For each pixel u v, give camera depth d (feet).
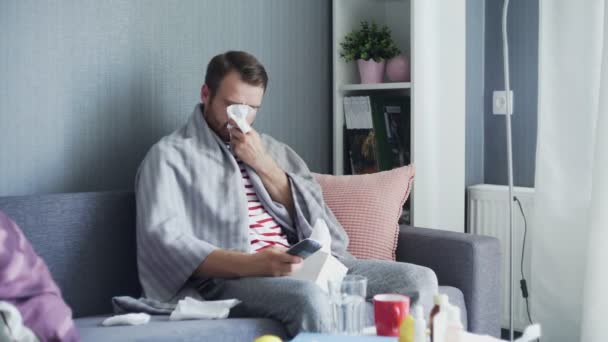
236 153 6.78
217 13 7.93
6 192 6.33
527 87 9.05
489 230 8.96
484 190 8.97
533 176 9.04
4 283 4.35
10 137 6.33
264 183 6.97
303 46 8.89
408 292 5.78
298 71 8.84
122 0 7.08
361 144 8.84
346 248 7.00
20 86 6.38
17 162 6.39
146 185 6.23
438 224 8.70
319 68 9.12
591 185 7.81
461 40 8.88
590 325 7.34
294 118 8.82
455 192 8.92
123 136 7.15
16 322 4.16
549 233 8.09
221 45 7.98
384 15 9.43
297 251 5.46
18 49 6.35
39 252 5.90
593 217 7.32
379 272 6.04
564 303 8.03
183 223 6.20
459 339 4.13
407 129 8.89
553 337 8.13
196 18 7.72
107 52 6.98
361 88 8.78
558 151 8.02
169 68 7.51
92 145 6.91
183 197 6.37
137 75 7.24
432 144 8.55
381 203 7.34
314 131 9.09
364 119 8.79
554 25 8.04
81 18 6.77
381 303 4.49
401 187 7.55
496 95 9.31
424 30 8.36
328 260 5.82
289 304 5.16
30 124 6.45
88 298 6.20
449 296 6.47
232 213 6.40
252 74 6.67
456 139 8.91
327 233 6.30
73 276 6.10
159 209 6.06
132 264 6.57
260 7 8.37
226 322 5.07
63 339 4.36
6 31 6.27
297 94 8.84
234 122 6.68
